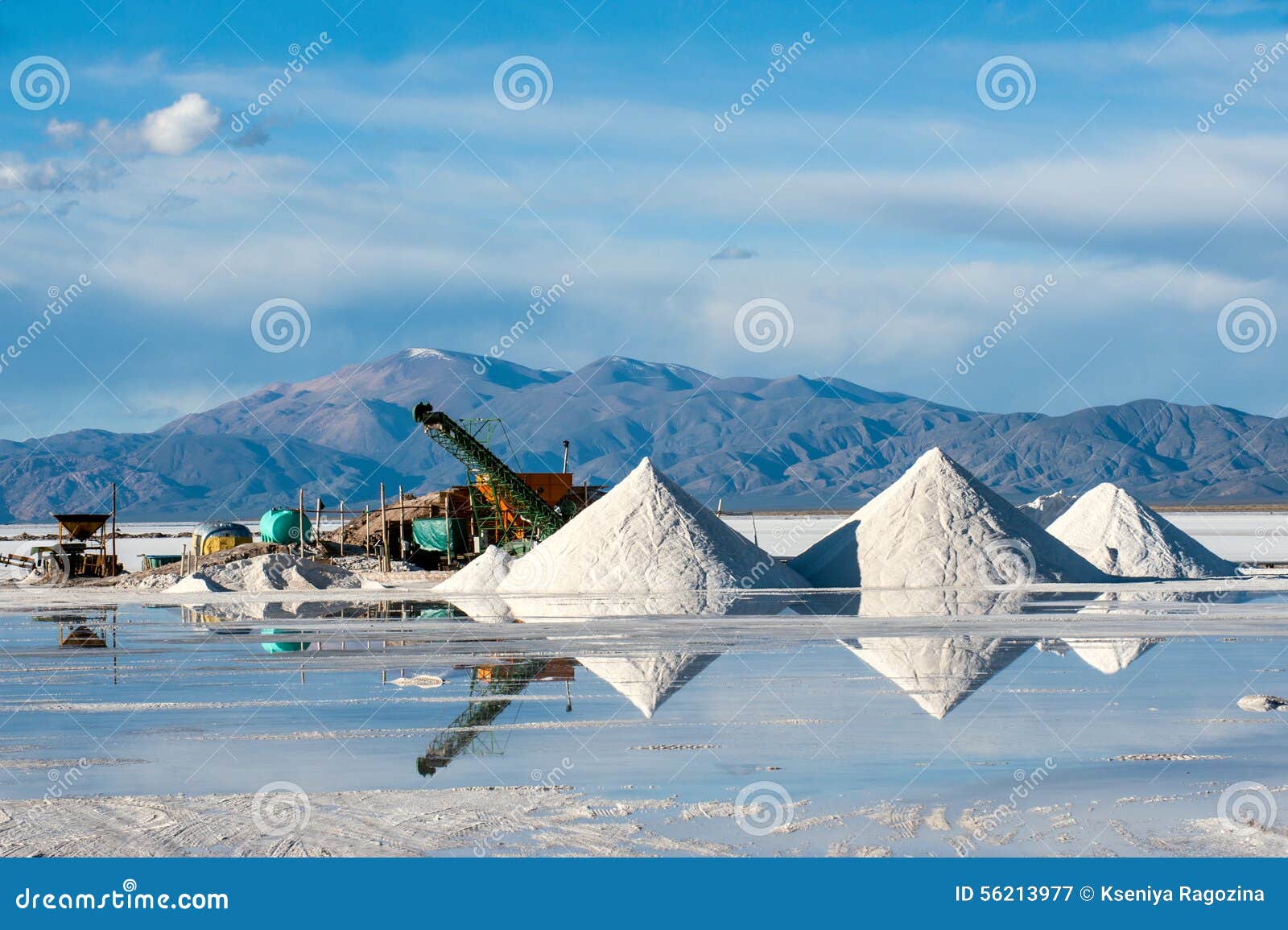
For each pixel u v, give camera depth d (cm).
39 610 3328
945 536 3666
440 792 1144
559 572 3541
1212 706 1569
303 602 3531
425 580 4819
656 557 3500
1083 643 2209
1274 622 2544
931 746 1331
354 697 1700
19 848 999
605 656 2100
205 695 1734
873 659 2012
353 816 1067
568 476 5462
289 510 6425
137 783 1200
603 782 1179
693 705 1598
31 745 1388
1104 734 1389
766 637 2341
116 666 2061
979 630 2420
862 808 1079
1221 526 13475
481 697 1691
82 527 5372
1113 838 1001
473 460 4875
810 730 1424
